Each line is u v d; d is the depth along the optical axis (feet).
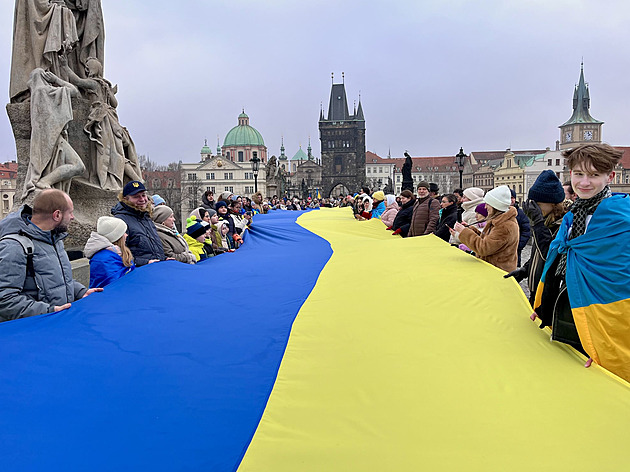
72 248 30.58
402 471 7.18
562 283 11.35
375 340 12.14
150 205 21.09
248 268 21.76
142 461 7.41
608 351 10.08
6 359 10.44
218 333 12.60
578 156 10.55
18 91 29.32
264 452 7.61
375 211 50.52
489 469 7.21
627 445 7.75
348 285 17.65
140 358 10.89
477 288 16.02
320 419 8.59
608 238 10.14
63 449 7.68
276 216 64.08
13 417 8.47
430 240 26.94
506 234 18.81
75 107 32.30
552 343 11.75
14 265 12.58
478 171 499.10
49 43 29.30
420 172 574.56
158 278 17.47
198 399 9.25
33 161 27.81
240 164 394.93
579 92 428.97
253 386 9.75
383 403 9.13
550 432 8.13
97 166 33.06
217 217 30.91
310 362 10.90
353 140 486.38
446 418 8.60
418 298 15.39
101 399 9.15
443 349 11.55
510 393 9.43
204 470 7.20
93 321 12.83
